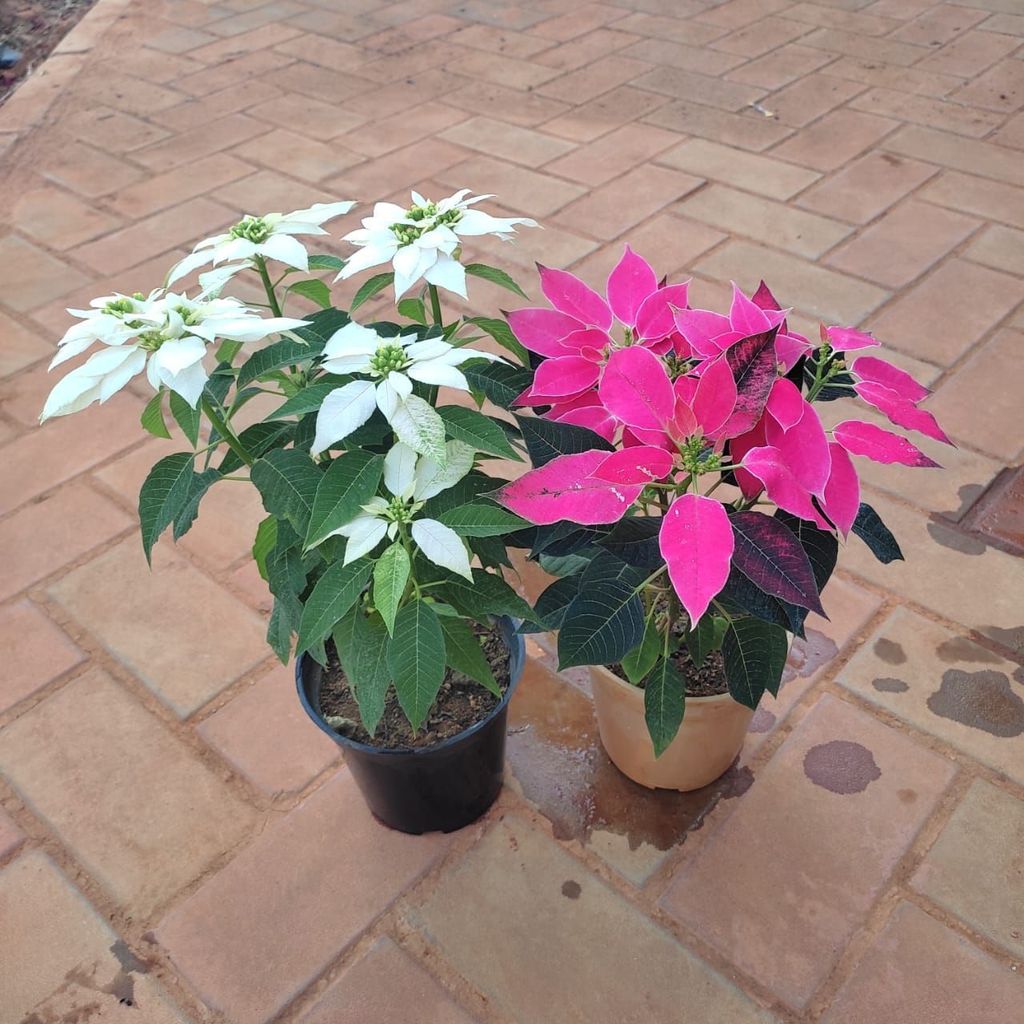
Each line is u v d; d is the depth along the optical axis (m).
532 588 1.89
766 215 3.12
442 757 1.42
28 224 3.36
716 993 1.41
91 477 2.38
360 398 1.08
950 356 2.52
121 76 4.41
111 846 1.64
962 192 3.16
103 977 1.48
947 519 2.10
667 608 1.38
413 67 4.30
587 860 1.58
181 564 2.14
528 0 4.92
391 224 1.25
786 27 4.41
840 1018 1.38
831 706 1.77
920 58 4.04
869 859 1.55
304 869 1.59
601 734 1.69
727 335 1.17
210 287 1.19
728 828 1.60
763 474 1.05
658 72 4.09
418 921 1.52
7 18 5.19
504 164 3.50
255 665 1.92
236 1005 1.44
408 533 1.22
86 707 1.85
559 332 1.32
